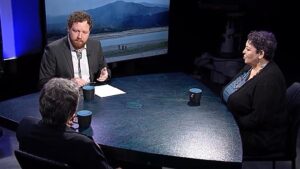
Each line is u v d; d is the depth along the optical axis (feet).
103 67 10.25
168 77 10.70
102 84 9.84
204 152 6.43
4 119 7.73
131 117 7.80
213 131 7.28
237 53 17.13
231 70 16.84
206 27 17.87
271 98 8.31
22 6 11.89
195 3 17.37
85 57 9.89
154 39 15.29
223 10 17.33
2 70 11.18
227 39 17.01
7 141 11.85
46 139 5.58
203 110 8.36
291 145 8.43
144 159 6.41
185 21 17.37
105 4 13.43
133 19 14.39
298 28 18.49
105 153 6.64
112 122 7.52
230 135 7.13
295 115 8.36
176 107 8.46
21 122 5.97
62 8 12.39
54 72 9.61
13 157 10.94
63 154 5.53
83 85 9.16
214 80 17.30
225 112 8.30
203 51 18.19
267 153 8.53
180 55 17.71
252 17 17.87
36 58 12.87
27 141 5.73
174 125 7.48
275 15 18.12
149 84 10.02
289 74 17.95
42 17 12.17
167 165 6.35
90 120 7.20
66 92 5.59
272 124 8.44
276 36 18.45
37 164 5.53
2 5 11.30
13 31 11.79
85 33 9.24
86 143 5.51
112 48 14.11
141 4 14.44
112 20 13.80
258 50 8.61
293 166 8.57
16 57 12.10
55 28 12.41
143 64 16.70
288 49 18.80
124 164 8.19
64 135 5.54
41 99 5.61
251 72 9.11
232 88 9.45
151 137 6.93
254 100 8.39
